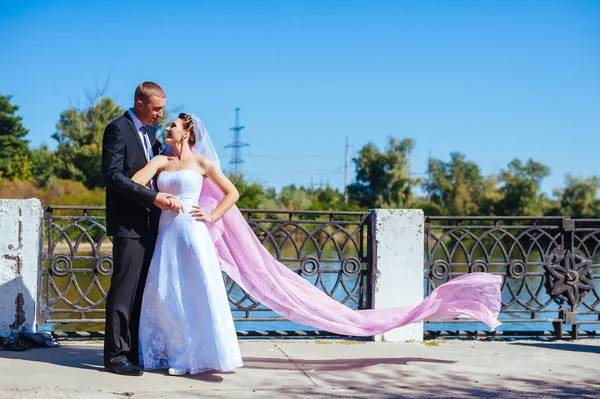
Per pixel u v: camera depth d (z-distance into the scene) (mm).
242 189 38875
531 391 4137
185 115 4367
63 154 45156
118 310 4156
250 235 4707
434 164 76375
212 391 3875
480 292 4887
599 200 61594
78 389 3768
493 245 6070
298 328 7492
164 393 3783
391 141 68188
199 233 4227
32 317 5031
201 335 4152
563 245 6191
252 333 5859
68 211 17641
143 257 4258
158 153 4562
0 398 3543
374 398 3854
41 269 5160
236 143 71812
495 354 5297
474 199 68688
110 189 4195
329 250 18234
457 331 6078
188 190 4242
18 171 42312
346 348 5406
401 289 5742
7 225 5000
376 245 5711
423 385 4227
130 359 4285
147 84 4289
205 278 4148
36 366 4281
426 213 66688
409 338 5797
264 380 4219
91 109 47188
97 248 5398
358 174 69625
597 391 4172
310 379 4301
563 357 5223
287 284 4785
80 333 5383
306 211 5738
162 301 4168
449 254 5980
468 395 3998
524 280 6125
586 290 6180
